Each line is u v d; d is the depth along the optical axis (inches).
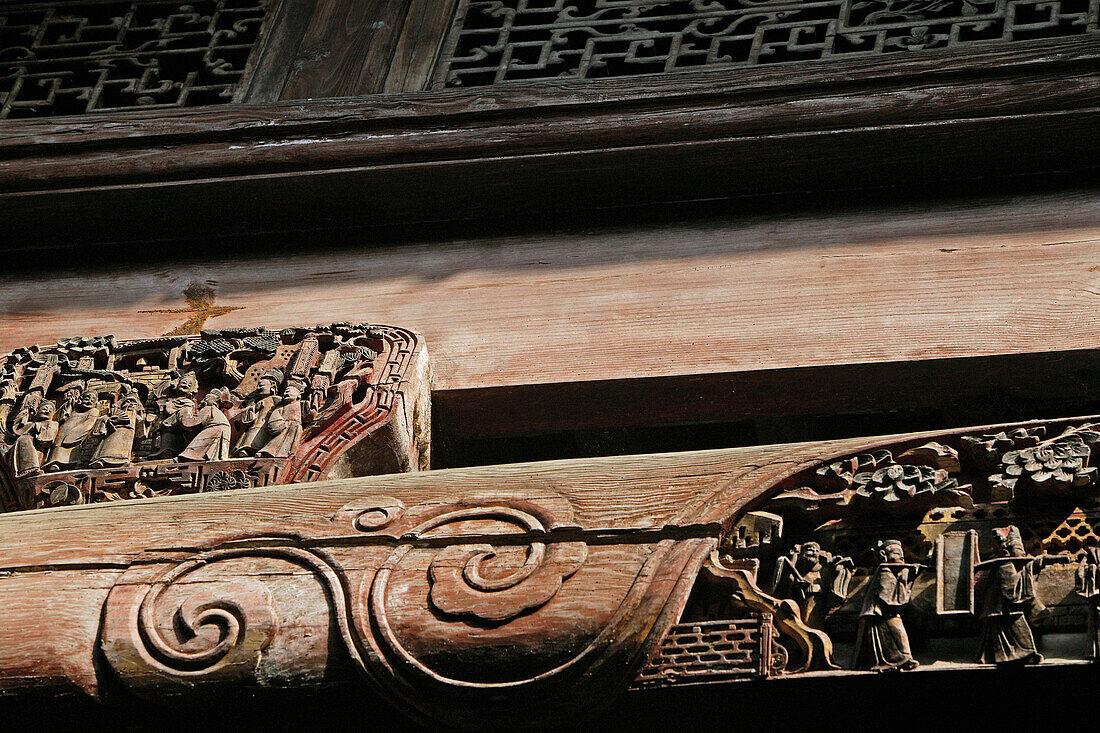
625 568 140.0
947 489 144.3
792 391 194.1
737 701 134.6
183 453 178.5
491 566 142.3
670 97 223.9
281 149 227.9
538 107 226.7
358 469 183.0
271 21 275.0
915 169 216.5
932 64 221.1
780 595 139.3
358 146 226.4
